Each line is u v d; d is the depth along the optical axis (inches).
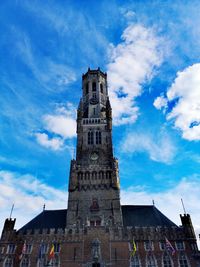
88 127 3400.6
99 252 2244.1
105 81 4254.4
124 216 2679.6
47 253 2290.8
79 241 2335.1
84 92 4094.5
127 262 2183.8
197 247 2276.1
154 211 2783.0
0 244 2397.9
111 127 3400.6
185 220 2465.6
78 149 3176.7
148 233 2377.0
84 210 2554.1
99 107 3700.8
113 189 2699.3
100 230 2390.5
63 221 2657.5
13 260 2284.7
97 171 2851.9
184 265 2182.6
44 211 2908.5
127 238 2337.6
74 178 2802.7
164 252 2255.2
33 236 2428.6
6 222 2576.3
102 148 3149.6
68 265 2192.4
